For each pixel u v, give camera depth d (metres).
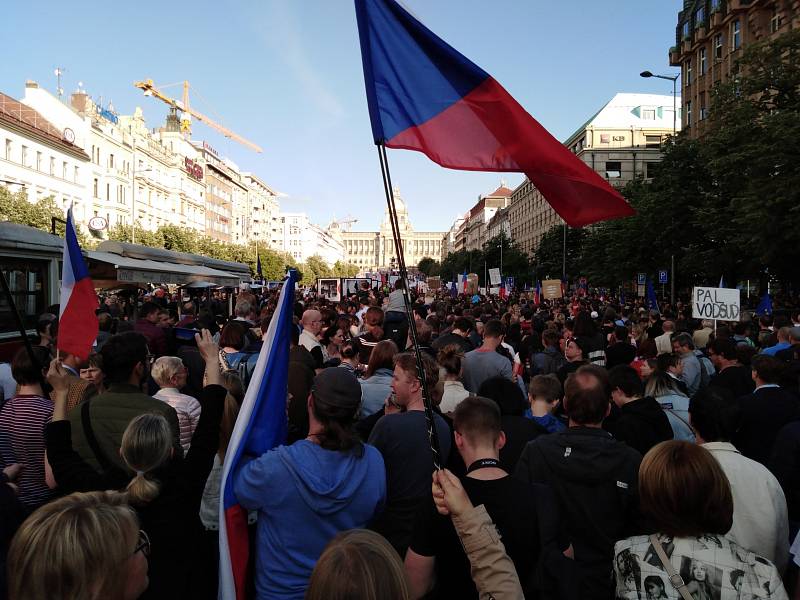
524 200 116.19
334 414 3.09
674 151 35.72
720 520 2.54
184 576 3.21
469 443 2.91
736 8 44.44
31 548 1.88
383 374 5.74
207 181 96.88
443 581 2.66
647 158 87.56
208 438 3.46
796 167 22.33
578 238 66.56
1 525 2.92
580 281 55.53
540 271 70.94
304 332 8.15
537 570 2.70
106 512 2.01
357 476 3.09
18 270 11.19
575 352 8.52
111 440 3.72
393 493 3.85
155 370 4.95
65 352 5.46
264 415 3.39
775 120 23.16
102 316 10.14
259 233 132.88
